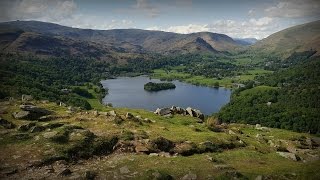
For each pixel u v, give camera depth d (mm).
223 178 32188
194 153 44500
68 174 31891
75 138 39969
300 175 33125
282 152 49438
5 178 29703
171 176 32375
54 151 36281
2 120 43344
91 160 37031
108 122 50594
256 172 35375
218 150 47438
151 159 37750
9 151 35469
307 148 63000
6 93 171750
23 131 41219
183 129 57969
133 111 83062
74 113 54469
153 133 49031
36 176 30703
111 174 32781
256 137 65500
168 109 83312
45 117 48281
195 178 32438
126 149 41094
